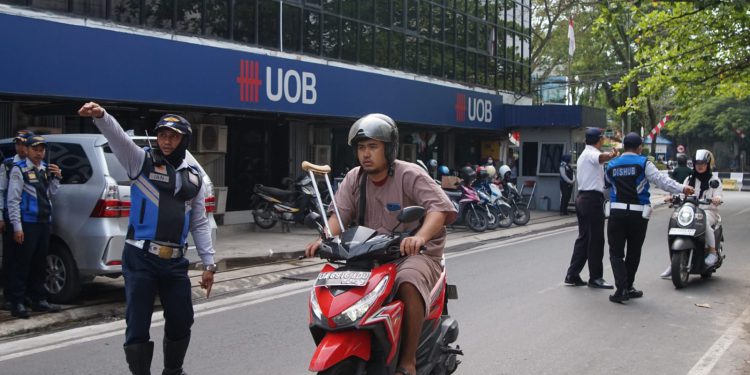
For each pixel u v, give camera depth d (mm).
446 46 21172
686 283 9641
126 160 4707
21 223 7391
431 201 4410
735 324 7480
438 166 23547
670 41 17828
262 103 14242
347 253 4086
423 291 4199
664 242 14430
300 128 17547
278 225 16312
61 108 12047
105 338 6895
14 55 10070
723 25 17016
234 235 14930
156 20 12578
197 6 13320
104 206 7797
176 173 4875
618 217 8414
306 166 4555
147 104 12445
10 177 7359
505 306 8219
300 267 11023
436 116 19844
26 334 7078
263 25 14766
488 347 6523
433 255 4543
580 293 9008
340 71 16188
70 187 8039
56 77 10609
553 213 21938
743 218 20547
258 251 12602
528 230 17156
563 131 22641
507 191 19031
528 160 23203
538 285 9547
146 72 11961
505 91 24438
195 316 7793
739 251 13109
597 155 9234
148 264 4730
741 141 53531
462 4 21844
